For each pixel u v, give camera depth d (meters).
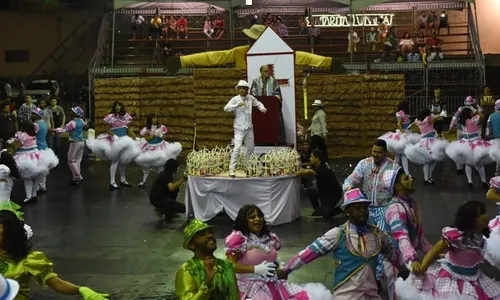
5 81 32.44
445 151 15.38
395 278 6.89
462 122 15.04
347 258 6.01
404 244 6.61
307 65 19.77
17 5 32.84
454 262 6.64
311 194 12.50
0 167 10.43
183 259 9.59
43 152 14.29
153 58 28.50
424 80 25.88
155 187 12.22
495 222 7.96
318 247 6.05
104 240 10.77
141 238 10.88
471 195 14.28
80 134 16.53
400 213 6.92
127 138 15.85
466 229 6.55
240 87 12.11
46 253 10.01
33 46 33.06
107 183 16.88
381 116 21.70
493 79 28.94
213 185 11.63
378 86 21.66
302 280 8.39
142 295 7.97
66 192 15.54
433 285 6.65
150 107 22.61
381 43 28.58
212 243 5.27
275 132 13.33
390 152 17.55
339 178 17.38
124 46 29.42
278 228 11.38
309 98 21.69
